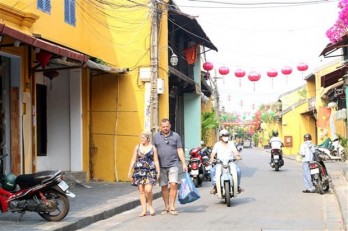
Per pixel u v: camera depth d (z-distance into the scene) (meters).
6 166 12.41
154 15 16.84
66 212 9.20
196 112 27.20
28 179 9.11
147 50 16.97
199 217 10.05
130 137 16.94
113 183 16.23
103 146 17.08
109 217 10.55
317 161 13.92
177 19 20.94
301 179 18.61
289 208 11.14
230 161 11.86
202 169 16.55
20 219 9.28
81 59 11.84
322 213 10.41
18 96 12.52
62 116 16.42
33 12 12.09
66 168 16.33
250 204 11.84
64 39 13.70
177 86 23.78
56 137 16.41
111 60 16.89
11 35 9.02
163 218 10.05
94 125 17.17
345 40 16.89
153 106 16.58
